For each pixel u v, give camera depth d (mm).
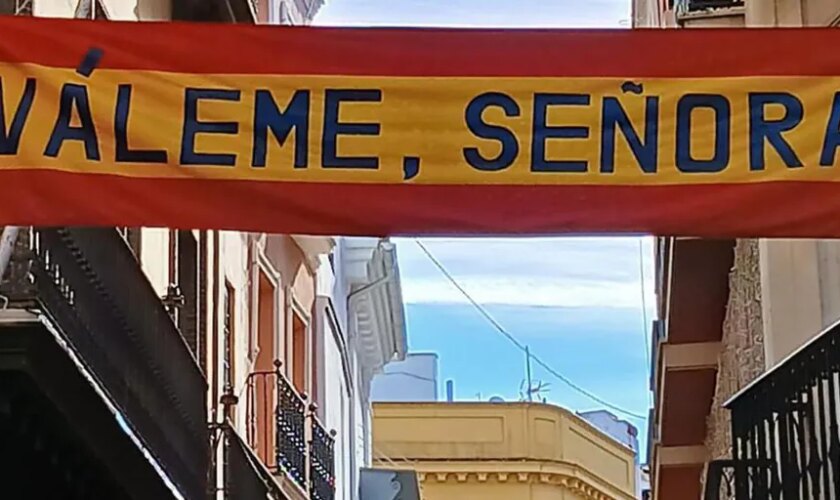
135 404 11016
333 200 7961
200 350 15047
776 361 11445
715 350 15445
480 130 8031
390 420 37406
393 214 7961
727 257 14008
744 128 8016
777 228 7914
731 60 8070
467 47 8102
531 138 8023
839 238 8008
